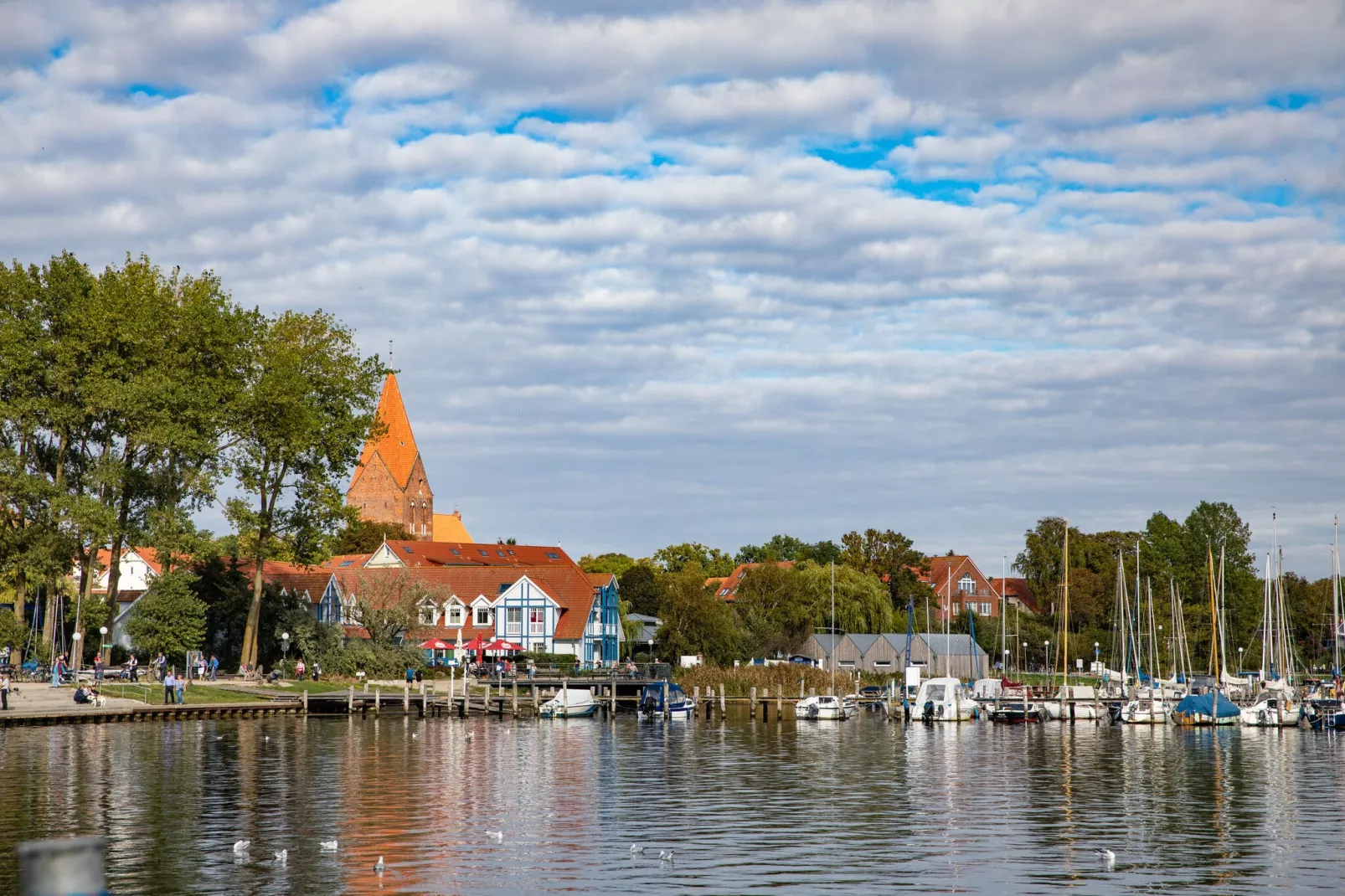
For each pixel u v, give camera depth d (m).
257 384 95.19
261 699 93.94
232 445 95.50
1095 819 45.69
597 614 140.00
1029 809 48.16
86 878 11.67
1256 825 44.47
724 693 110.69
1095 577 177.12
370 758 64.31
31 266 88.88
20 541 86.88
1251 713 94.94
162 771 56.66
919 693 100.75
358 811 46.09
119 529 88.38
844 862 37.31
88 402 87.25
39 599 100.06
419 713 98.12
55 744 67.62
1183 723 95.44
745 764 64.12
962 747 75.69
